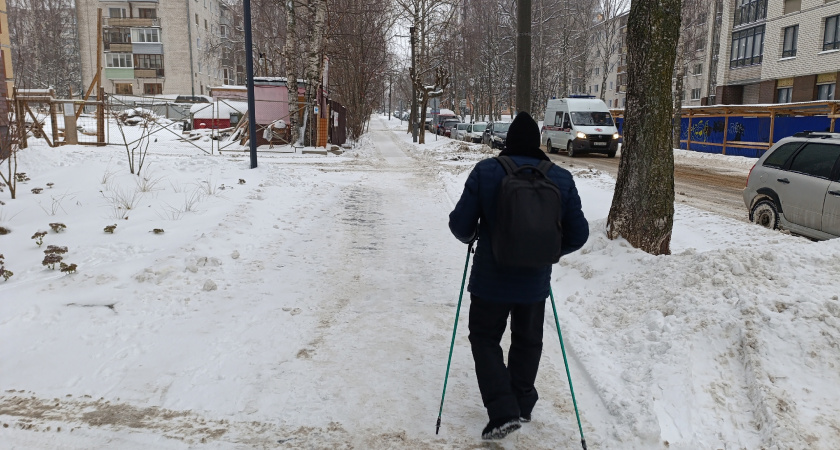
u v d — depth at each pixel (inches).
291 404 142.1
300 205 412.8
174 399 143.4
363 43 1364.4
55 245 266.8
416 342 182.1
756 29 1508.4
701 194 542.9
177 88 2509.8
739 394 138.1
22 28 2114.9
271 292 225.6
